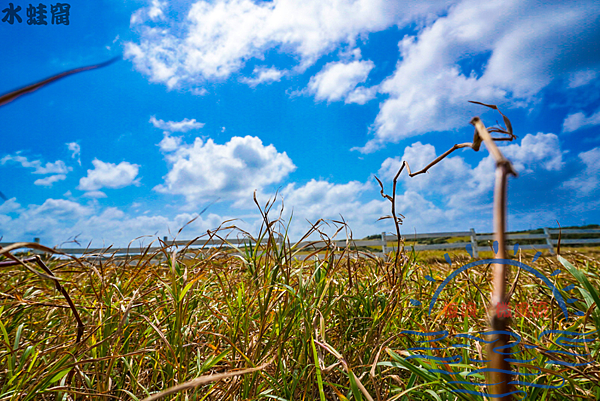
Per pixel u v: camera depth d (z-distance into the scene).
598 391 0.97
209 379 0.51
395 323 1.64
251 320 1.47
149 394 1.22
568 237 11.69
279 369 1.32
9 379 1.13
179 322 1.37
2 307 1.59
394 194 1.46
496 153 0.35
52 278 0.87
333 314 1.82
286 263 1.66
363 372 1.32
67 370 1.08
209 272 2.17
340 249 2.03
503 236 0.33
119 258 2.23
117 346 1.24
